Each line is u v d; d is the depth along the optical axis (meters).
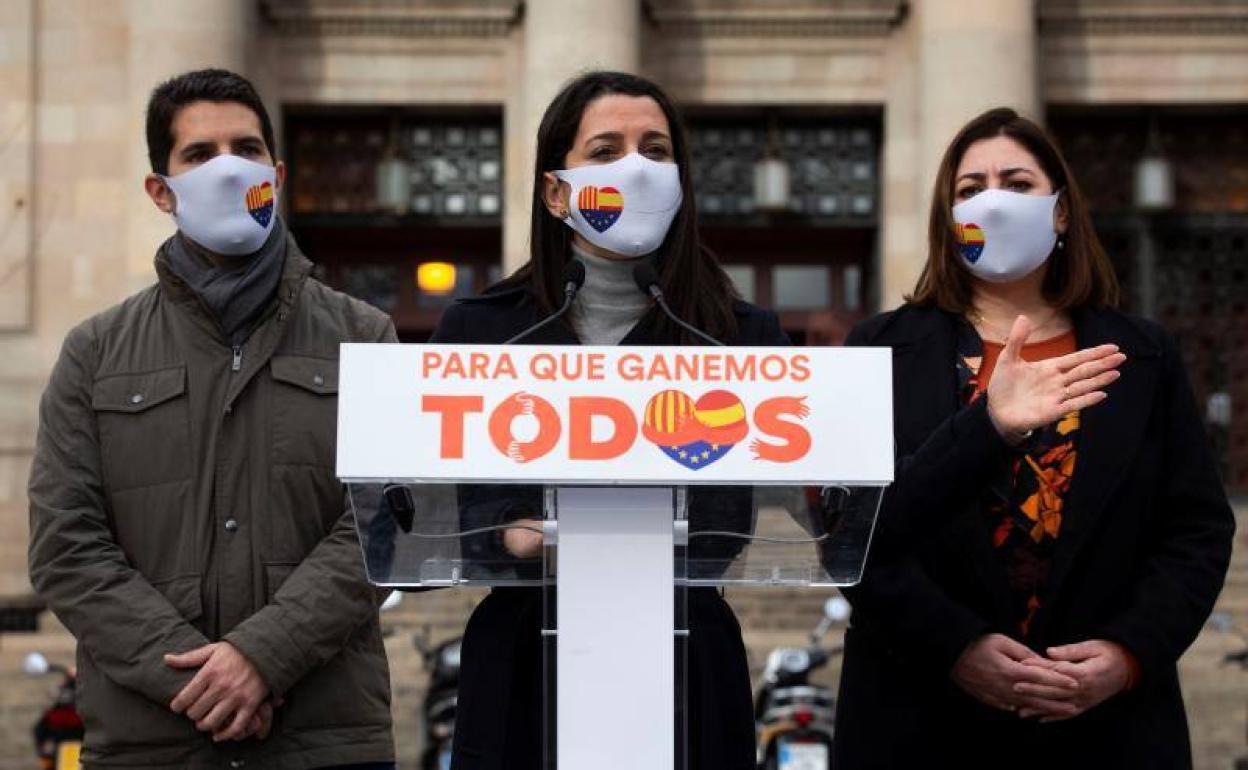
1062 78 21.38
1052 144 5.67
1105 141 22.17
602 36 19.97
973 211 5.49
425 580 4.29
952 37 20.12
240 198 5.26
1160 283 22.02
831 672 16.38
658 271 5.03
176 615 5.08
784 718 11.37
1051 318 5.69
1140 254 22.05
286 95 20.98
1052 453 5.34
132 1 20.14
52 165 20.52
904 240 21.05
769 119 21.56
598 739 4.02
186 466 5.22
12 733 15.53
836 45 21.20
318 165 21.66
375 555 4.26
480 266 22.05
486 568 4.28
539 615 4.68
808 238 22.17
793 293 22.19
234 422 5.25
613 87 4.95
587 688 4.03
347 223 21.58
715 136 21.83
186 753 5.06
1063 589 5.24
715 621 4.66
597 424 3.88
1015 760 5.22
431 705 12.68
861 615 5.30
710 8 21.14
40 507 5.20
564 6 19.95
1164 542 5.39
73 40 20.58
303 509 5.25
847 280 22.17
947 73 20.16
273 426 5.27
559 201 4.95
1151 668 5.11
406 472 3.88
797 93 21.17
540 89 20.00
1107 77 21.36
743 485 4.03
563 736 4.02
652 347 3.90
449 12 20.89
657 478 3.88
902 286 20.98
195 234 5.29
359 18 20.91
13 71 20.53
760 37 21.20
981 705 5.23
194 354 5.29
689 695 4.62
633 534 4.05
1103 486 5.25
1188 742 5.29
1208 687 16.56
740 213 21.72
